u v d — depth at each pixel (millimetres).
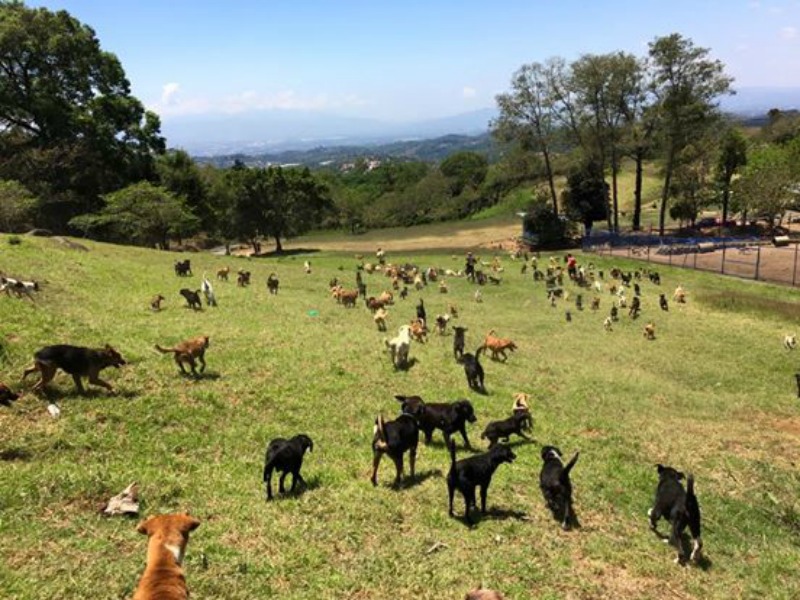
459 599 7492
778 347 27188
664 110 60719
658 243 59312
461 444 13414
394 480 10977
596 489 11828
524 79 64875
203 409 13000
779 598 8578
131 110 60688
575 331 29047
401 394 15945
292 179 71125
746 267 46531
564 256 52656
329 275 41938
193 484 9836
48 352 12125
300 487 10250
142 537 8078
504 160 72562
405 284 39719
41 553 7414
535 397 17641
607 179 100562
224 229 75125
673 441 15344
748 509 12008
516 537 9352
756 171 64500
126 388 13406
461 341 20781
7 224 45781
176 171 72500
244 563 7641
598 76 61156
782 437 16422
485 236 75938
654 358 24891
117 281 25734
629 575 8734
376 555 8266
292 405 14125
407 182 148125
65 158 55938
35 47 53000
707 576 9039
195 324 19984
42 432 10734
